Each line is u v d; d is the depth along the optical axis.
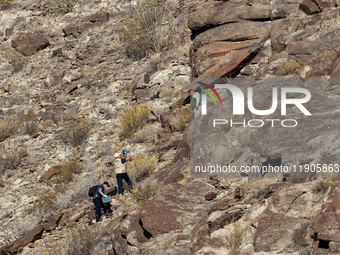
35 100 16.80
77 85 16.89
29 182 11.85
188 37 15.24
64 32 21.08
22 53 20.52
